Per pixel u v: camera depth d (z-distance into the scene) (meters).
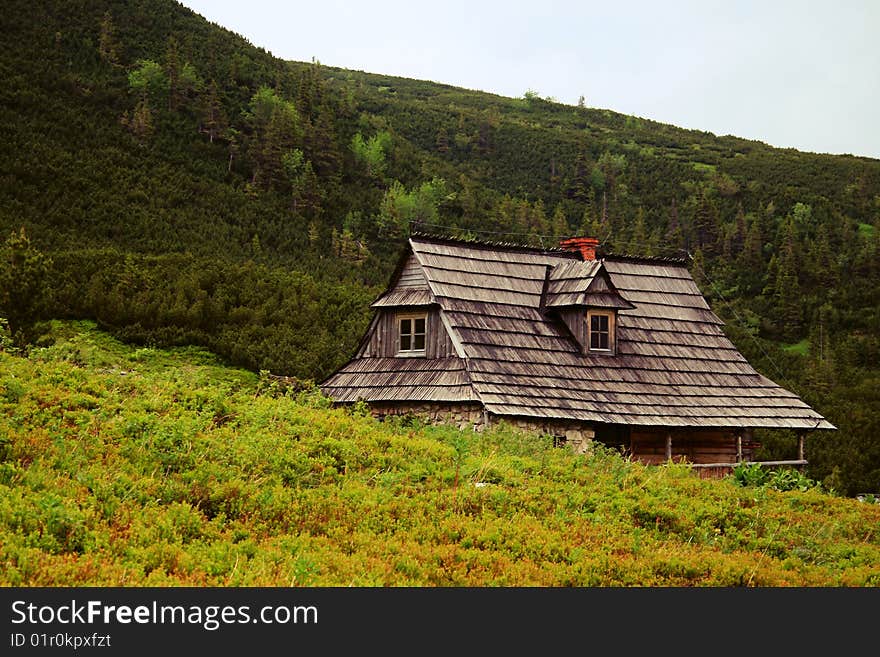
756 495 20.28
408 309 28.72
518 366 27.19
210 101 85.81
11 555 10.10
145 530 11.60
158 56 97.12
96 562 10.41
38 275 30.66
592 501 16.94
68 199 57.25
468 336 27.12
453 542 13.70
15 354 23.05
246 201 73.06
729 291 92.25
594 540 14.59
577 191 130.62
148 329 39.16
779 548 16.19
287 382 31.64
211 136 84.38
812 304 85.75
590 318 29.47
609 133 182.12
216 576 10.92
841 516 19.50
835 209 117.19
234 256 56.88
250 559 11.69
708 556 14.45
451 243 29.75
